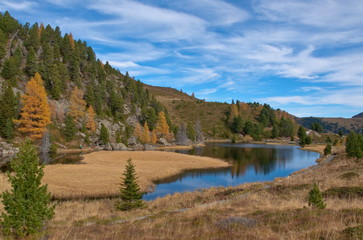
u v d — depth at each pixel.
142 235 10.47
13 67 91.88
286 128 188.88
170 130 139.25
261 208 17.08
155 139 116.25
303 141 132.12
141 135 115.12
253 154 86.00
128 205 22.47
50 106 93.06
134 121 130.00
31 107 76.69
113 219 17.59
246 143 148.25
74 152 77.50
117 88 148.75
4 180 33.75
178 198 27.70
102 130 95.25
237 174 49.56
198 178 45.47
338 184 26.12
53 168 46.59
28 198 11.11
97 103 113.62
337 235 7.91
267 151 97.94
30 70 102.12
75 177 39.50
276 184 30.66
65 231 11.93
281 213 13.19
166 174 47.44
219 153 88.56
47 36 135.75
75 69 120.75
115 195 32.19
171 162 61.22
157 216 17.39
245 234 9.26
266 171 53.22
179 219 14.80
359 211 11.54
